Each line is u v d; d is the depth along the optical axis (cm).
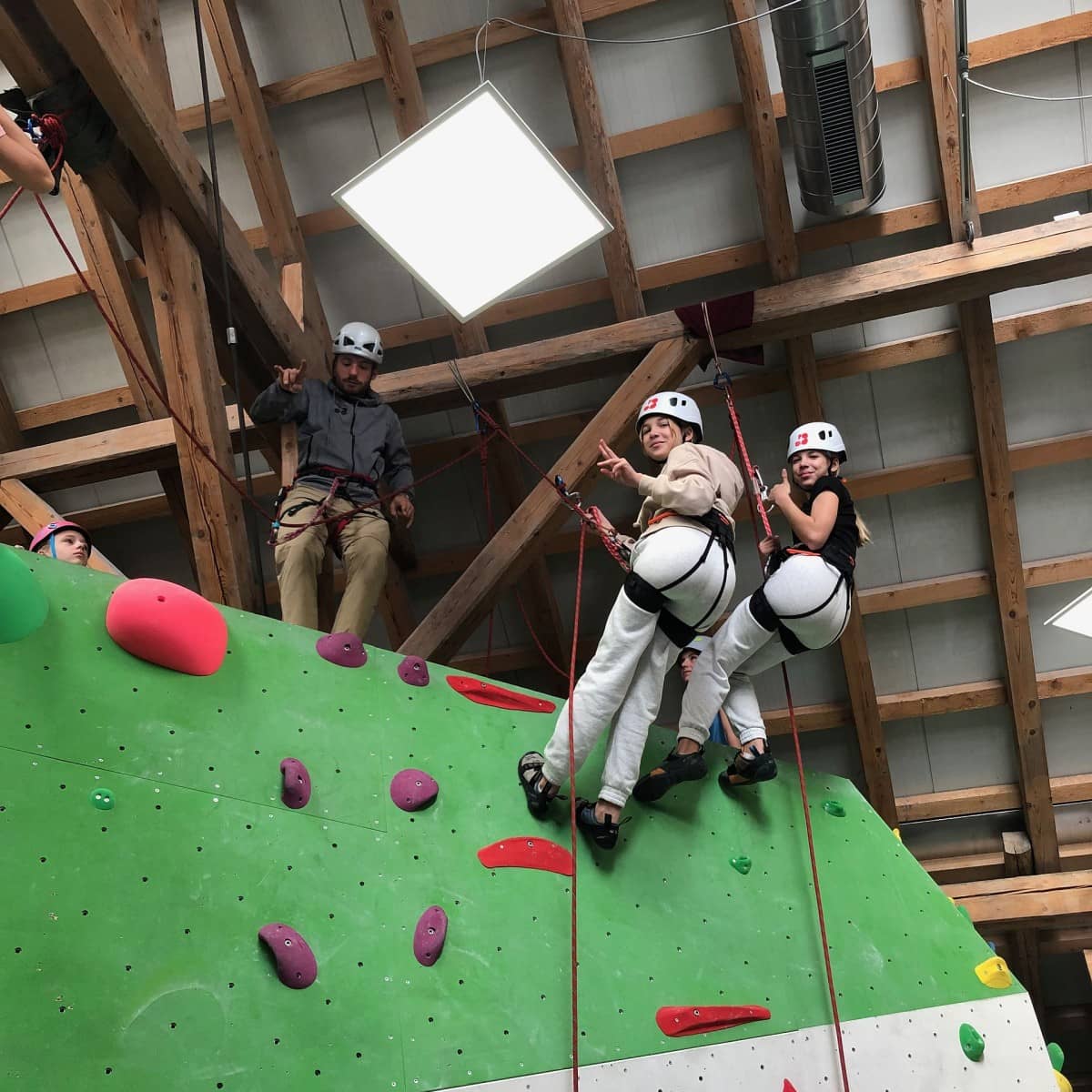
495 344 499
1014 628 515
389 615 523
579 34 426
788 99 400
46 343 503
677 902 246
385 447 381
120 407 514
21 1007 158
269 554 534
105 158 331
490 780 246
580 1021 212
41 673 192
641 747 245
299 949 187
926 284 426
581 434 433
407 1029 192
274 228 455
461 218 288
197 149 464
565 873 237
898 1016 248
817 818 285
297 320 431
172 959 175
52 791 180
